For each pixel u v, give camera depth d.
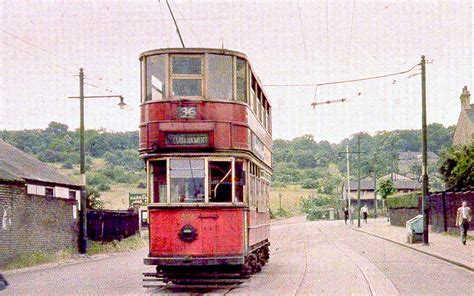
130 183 96.06
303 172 146.75
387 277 17.17
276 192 128.38
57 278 18.27
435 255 24.28
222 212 14.59
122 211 39.25
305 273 18.27
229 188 14.76
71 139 113.75
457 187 39.25
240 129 15.11
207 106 14.78
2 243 22.45
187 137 14.67
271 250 30.17
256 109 17.61
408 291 14.10
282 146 170.25
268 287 14.84
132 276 18.77
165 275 14.49
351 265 21.00
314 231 51.84
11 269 21.80
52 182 31.78
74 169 100.38
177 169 14.65
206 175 14.61
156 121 14.77
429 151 131.62
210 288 14.95
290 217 103.06
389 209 58.91
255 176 17.30
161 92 14.88
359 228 53.75
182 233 14.46
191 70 14.98
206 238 14.49
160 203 14.59
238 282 14.88
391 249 29.42
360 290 14.25
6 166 29.30
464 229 29.22
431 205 41.34
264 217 20.11
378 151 126.94
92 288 15.34
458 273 18.31
